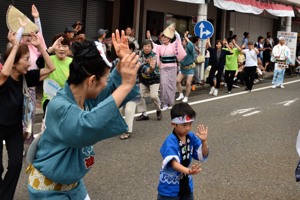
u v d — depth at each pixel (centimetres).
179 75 1150
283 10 1975
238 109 1061
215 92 1295
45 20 1277
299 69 2080
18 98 415
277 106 1125
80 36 938
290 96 1323
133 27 1598
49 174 240
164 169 351
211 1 1495
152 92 855
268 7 1834
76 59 228
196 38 1385
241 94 1338
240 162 624
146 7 1655
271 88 1525
